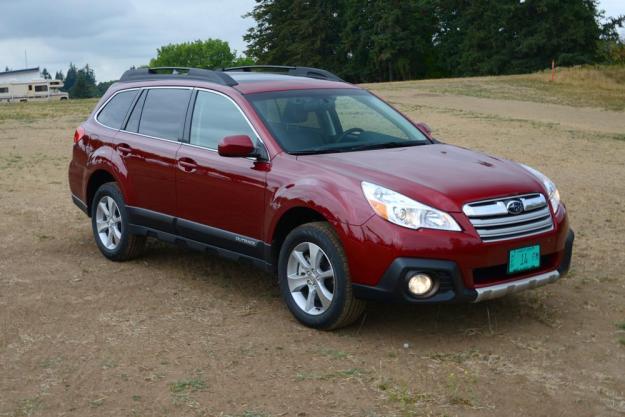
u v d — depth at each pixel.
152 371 4.64
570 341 5.17
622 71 48.06
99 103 7.72
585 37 74.44
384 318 5.63
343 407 4.13
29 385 4.46
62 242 8.10
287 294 5.50
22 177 12.70
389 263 4.86
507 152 16.47
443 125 22.23
